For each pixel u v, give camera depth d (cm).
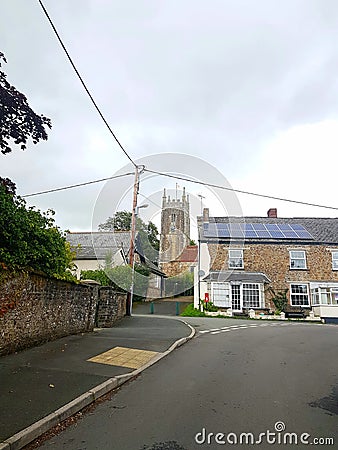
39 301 761
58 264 840
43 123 870
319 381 566
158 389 519
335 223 2647
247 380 567
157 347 822
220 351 816
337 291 2197
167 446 335
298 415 414
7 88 795
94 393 475
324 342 970
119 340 881
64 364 616
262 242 2341
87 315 1012
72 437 360
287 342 956
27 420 379
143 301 2097
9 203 682
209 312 1961
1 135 842
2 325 639
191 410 430
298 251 2344
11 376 531
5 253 649
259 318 1973
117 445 340
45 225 819
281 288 2277
